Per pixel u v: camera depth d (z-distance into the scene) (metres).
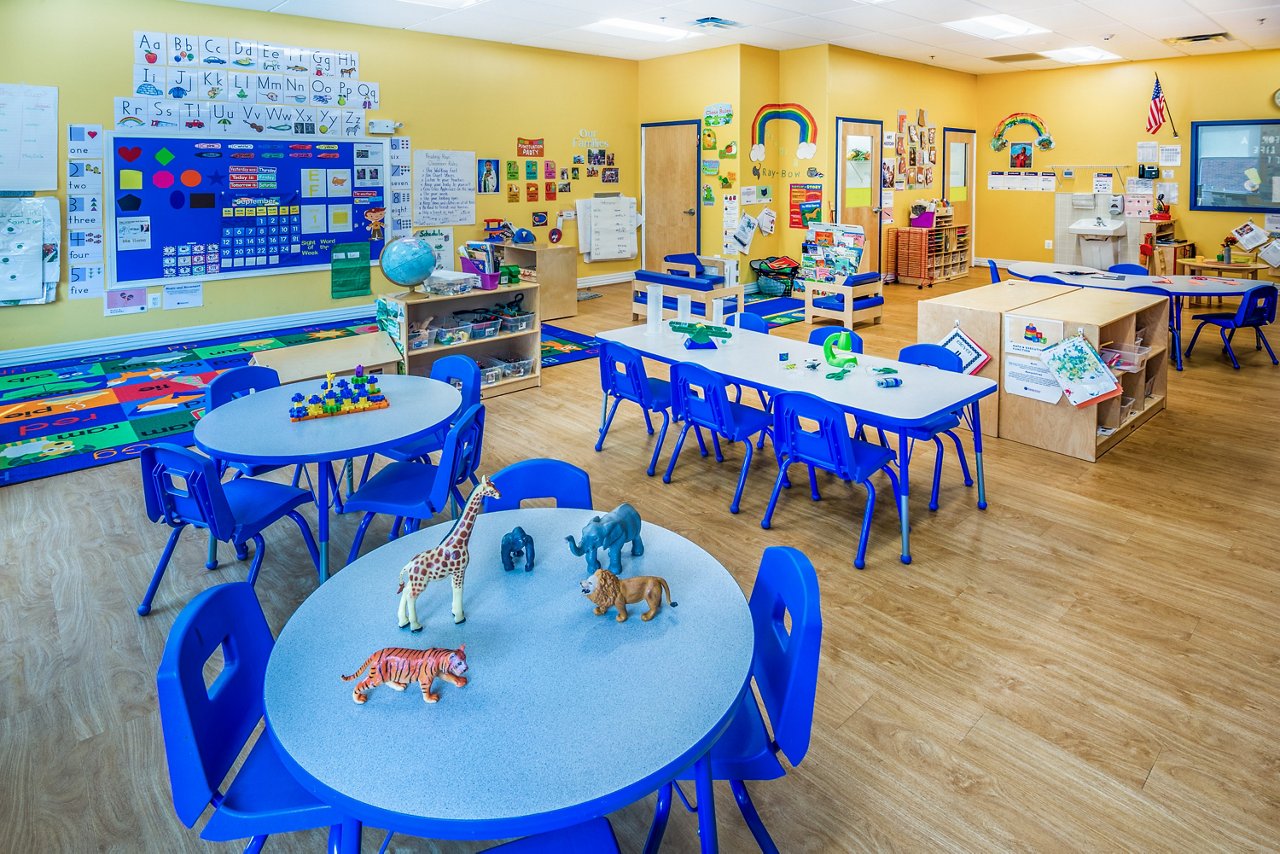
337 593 1.81
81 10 6.62
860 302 7.96
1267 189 9.98
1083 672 2.65
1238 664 2.69
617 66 10.34
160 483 2.85
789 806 2.11
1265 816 2.06
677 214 10.48
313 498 3.21
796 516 3.86
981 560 3.41
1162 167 10.73
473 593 1.81
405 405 3.35
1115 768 2.23
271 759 1.64
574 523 2.17
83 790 2.19
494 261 5.85
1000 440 4.86
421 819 1.20
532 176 9.76
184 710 1.41
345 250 8.38
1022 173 11.91
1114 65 10.86
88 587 3.28
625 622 1.68
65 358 6.93
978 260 12.55
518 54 9.36
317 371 4.96
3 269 6.57
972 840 2.00
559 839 1.43
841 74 9.59
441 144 8.89
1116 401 4.66
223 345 7.39
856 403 3.44
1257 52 9.83
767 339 4.73
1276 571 3.28
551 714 1.40
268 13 7.52
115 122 6.89
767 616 1.84
